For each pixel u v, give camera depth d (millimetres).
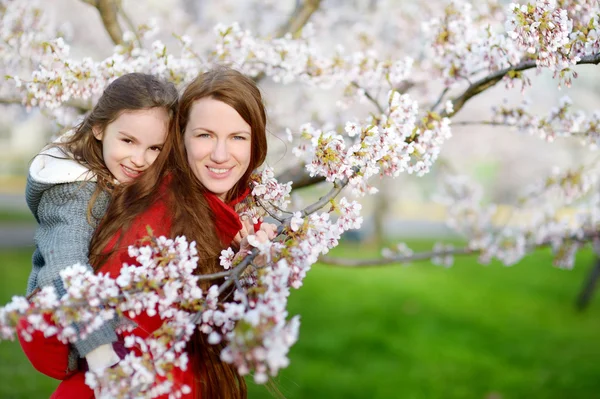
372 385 6059
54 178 1666
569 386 6207
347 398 5730
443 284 11430
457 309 9398
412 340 7738
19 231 15195
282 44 2613
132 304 1375
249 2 5133
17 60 2787
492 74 2031
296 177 2590
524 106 2314
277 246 1481
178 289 1460
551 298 10438
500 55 1993
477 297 10344
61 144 1775
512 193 15930
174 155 1736
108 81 2131
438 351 7336
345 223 1644
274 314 1208
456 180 5461
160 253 1466
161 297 1408
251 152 1775
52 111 2713
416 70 2984
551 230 4074
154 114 1720
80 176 1703
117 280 1370
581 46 1723
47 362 1604
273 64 2604
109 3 2709
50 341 1555
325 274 11688
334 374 6359
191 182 1716
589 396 5945
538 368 6832
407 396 5863
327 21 4758
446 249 4328
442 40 2205
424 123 1817
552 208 4180
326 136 1714
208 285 1697
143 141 1725
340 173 1698
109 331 1504
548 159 14203
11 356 5547
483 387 6180
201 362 1745
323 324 8219
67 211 1653
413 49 4574
